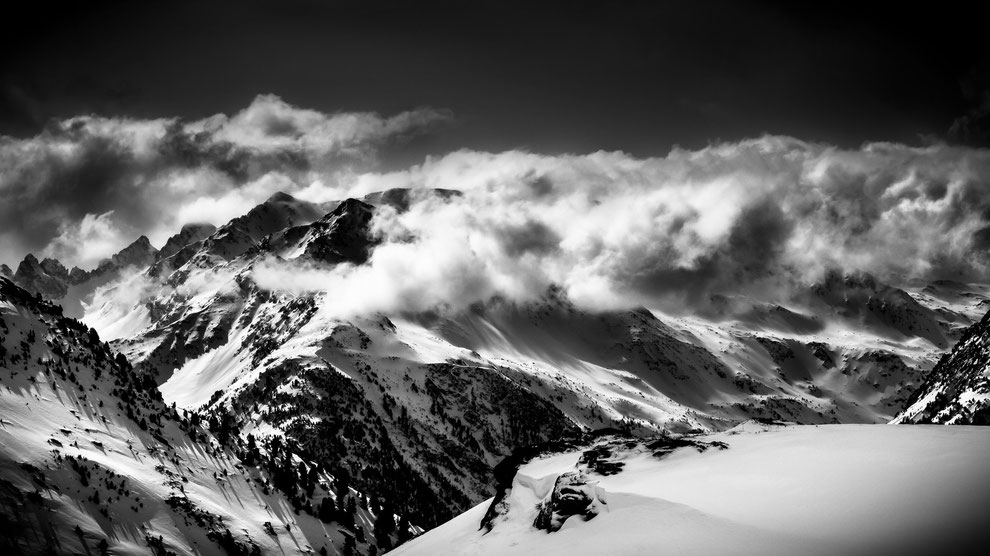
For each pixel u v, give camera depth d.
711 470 91.25
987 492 67.88
